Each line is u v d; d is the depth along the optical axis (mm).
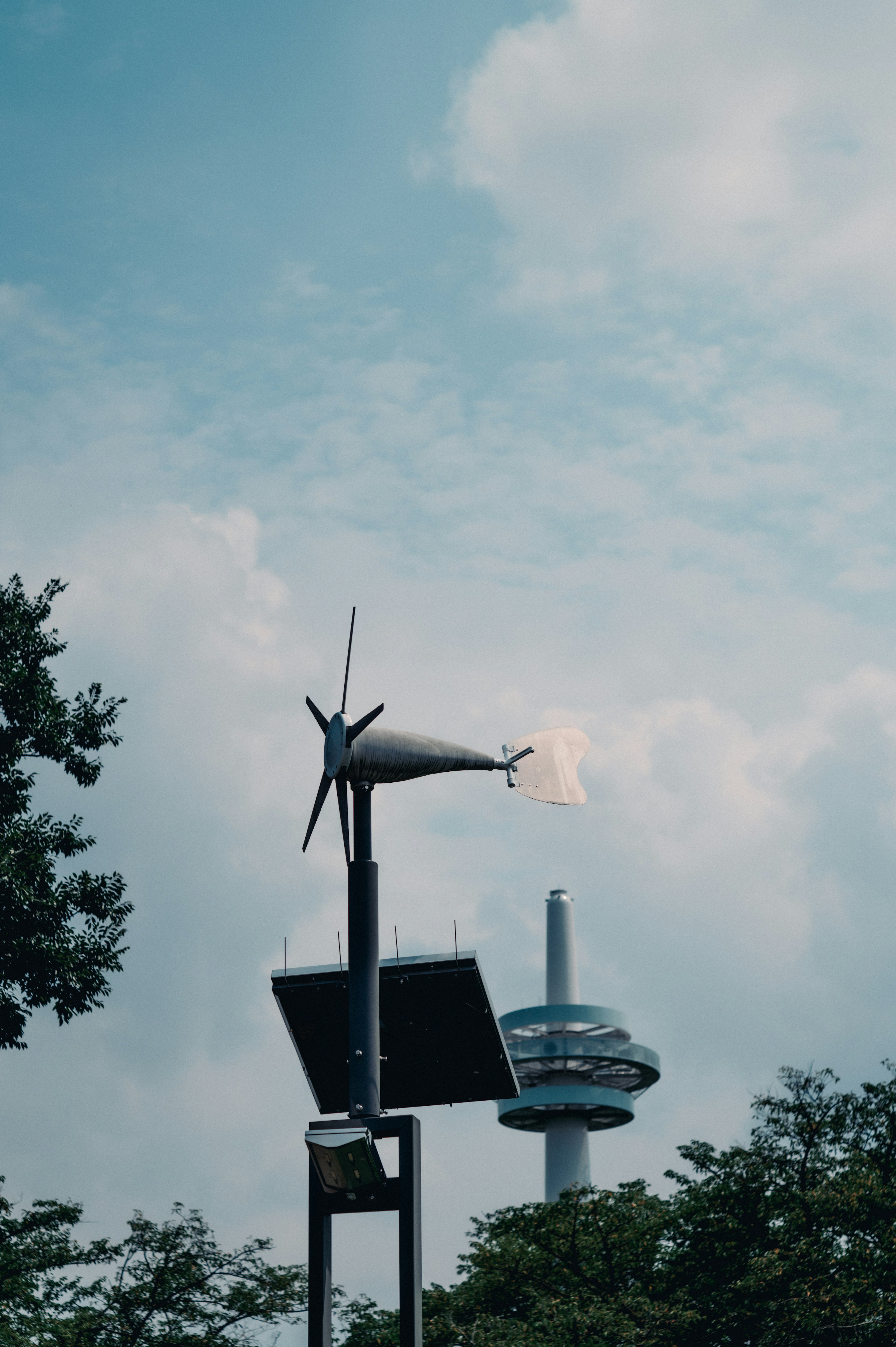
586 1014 89688
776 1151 37719
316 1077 19562
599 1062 89562
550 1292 37344
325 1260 16750
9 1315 32438
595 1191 39719
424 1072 19391
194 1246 33719
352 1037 17203
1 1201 33938
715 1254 36250
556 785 18953
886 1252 34312
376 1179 16500
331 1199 16891
